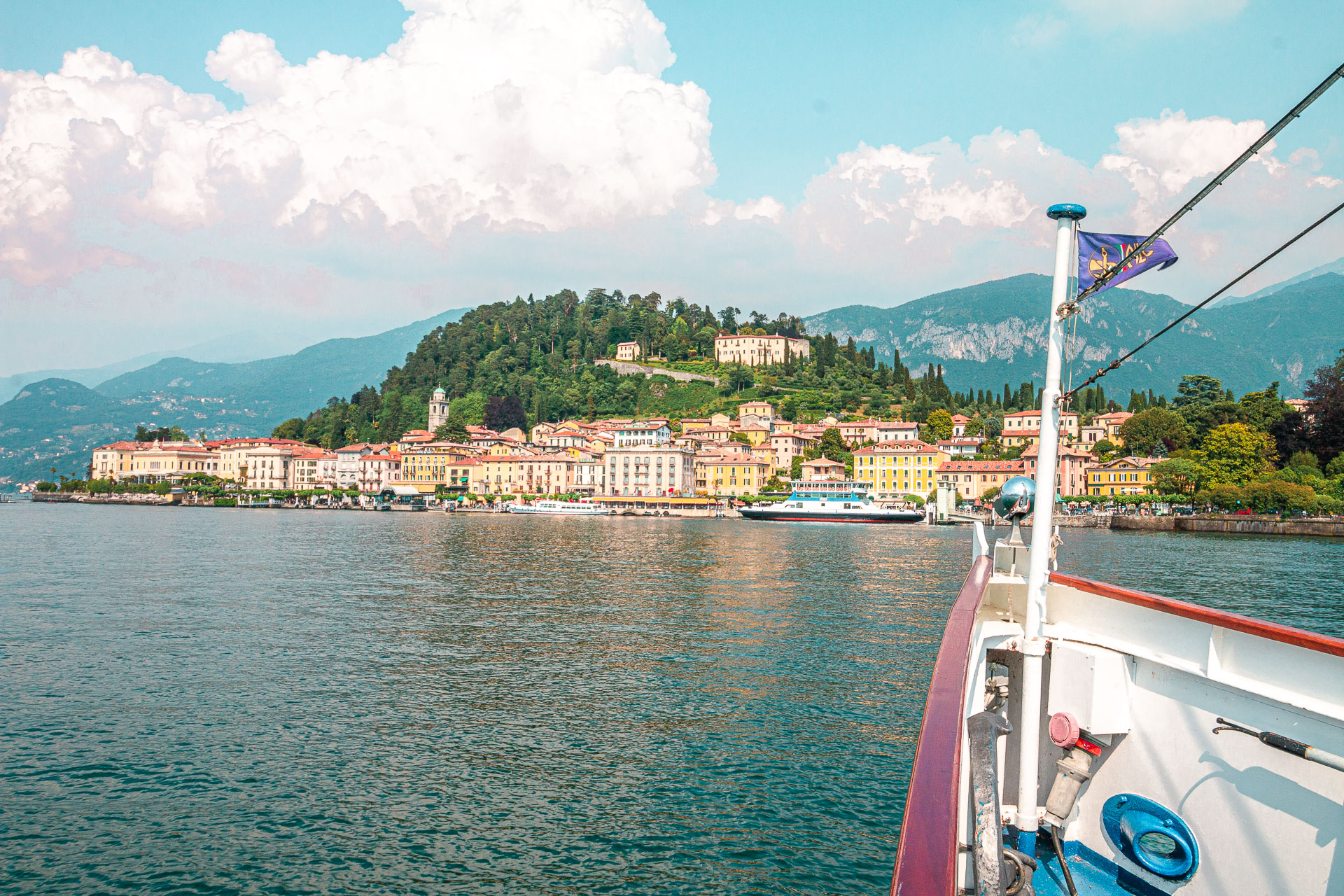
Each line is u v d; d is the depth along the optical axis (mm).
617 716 37969
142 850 25906
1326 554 122312
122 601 68188
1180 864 11898
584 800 29422
